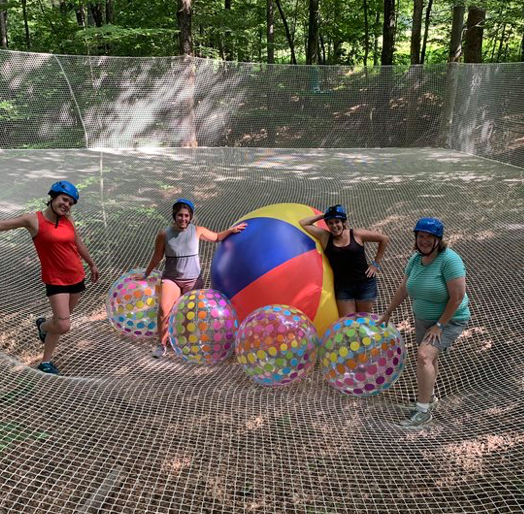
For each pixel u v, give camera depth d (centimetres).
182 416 335
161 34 1845
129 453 293
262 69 1553
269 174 1066
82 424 314
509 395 369
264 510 262
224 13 1988
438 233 331
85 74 1438
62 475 271
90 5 1953
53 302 397
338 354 367
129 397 354
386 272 606
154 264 469
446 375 426
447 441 315
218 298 424
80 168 1062
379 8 2322
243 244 454
